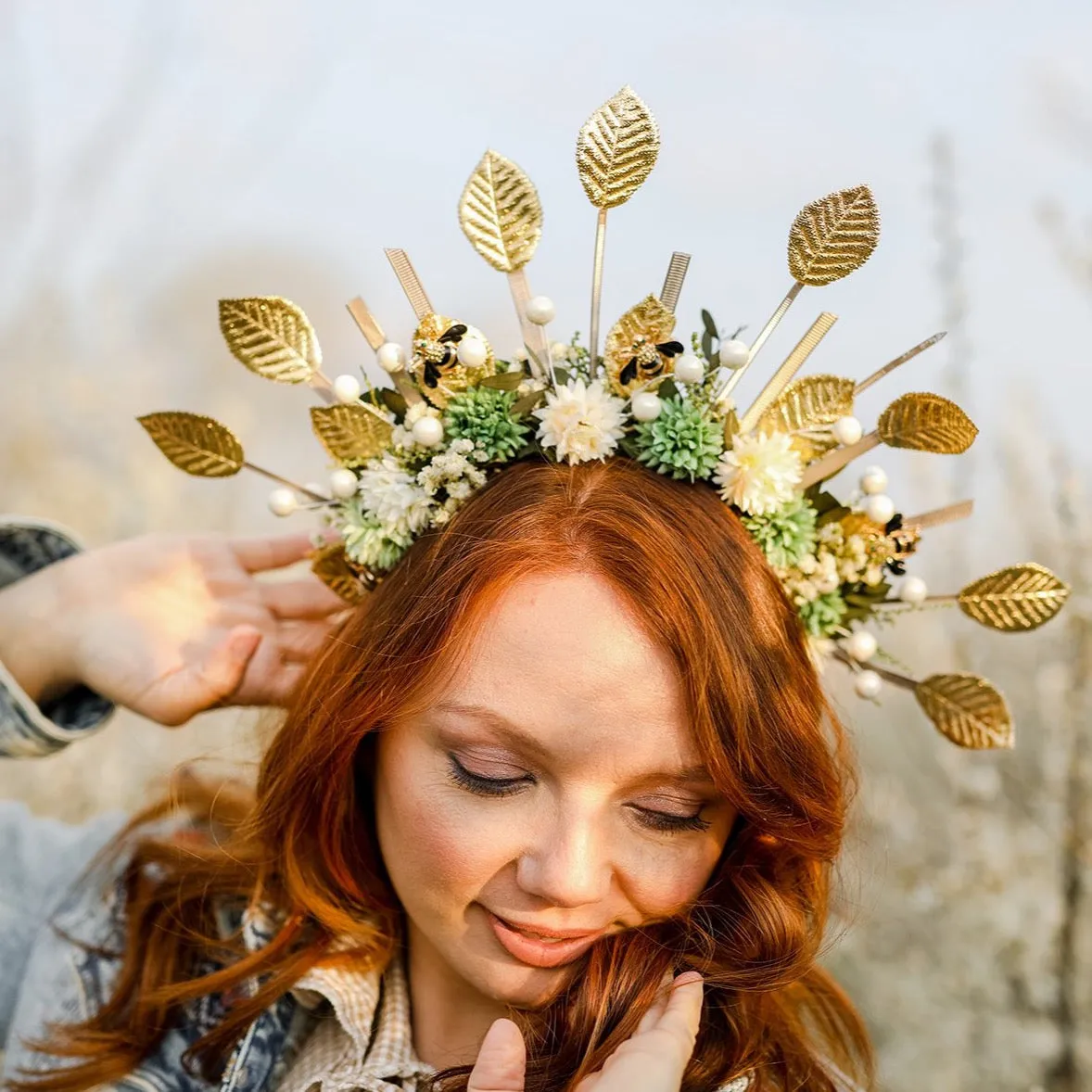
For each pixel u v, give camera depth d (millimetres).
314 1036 1260
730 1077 1140
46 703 1511
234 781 1541
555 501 1050
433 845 1047
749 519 1125
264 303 1146
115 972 1381
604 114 1072
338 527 1203
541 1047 1100
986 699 1192
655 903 1070
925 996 1715
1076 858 1646
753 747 1061
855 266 1074
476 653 1012
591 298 1121
